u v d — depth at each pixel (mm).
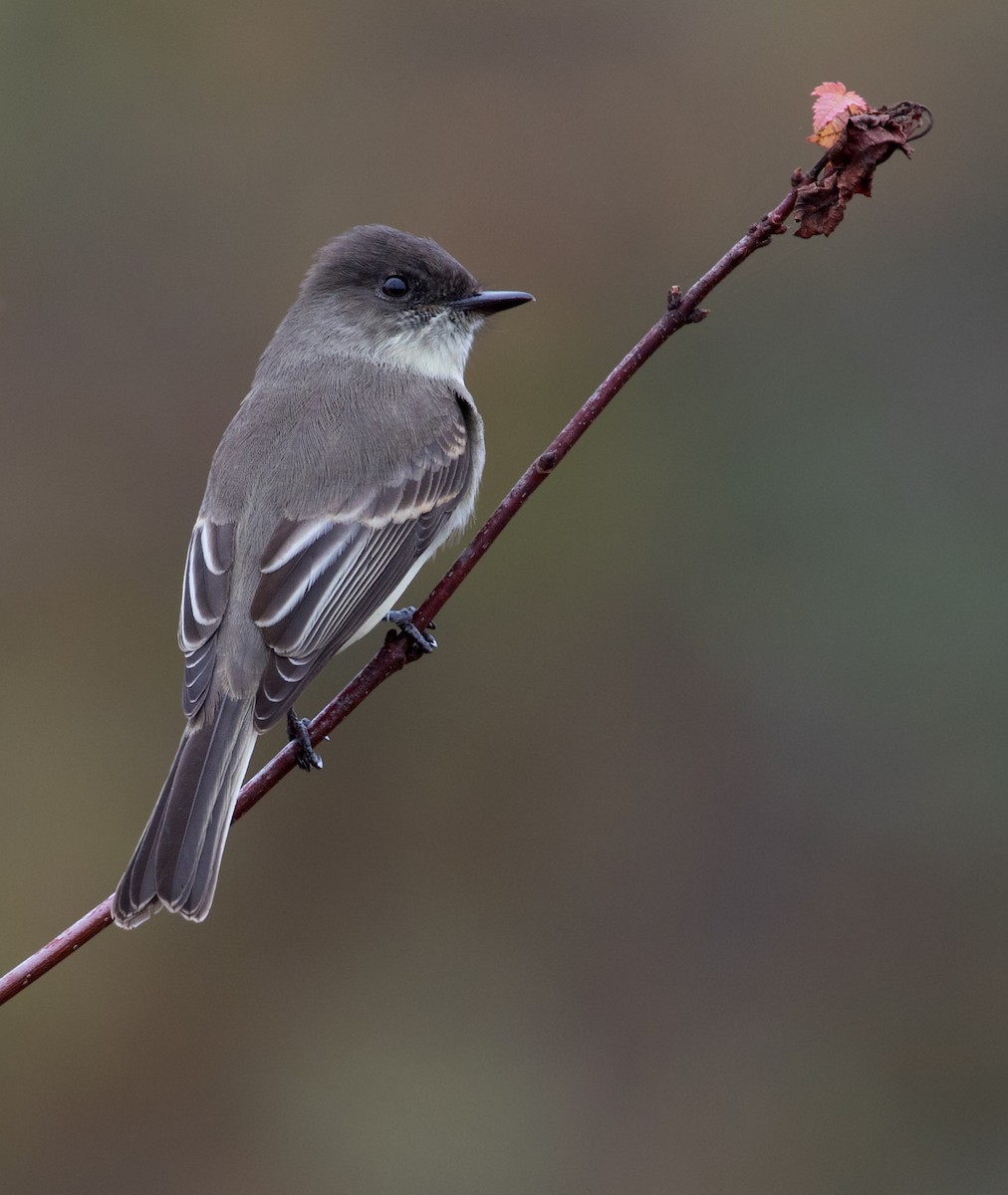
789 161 13883
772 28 14258
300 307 9195
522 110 14125
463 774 12984
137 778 12562
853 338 13672
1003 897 12578
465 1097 12102
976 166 14000
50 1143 11969
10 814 12406
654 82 14172
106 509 13195
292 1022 12344
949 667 12875
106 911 6746
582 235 13805
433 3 14375
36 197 13797
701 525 13352
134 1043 12195
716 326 13688
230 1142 12016
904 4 14258
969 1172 11742
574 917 12781
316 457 8219
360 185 13992
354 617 8031
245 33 14242
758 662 13109
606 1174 11891
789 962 12555
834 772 12930
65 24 13992
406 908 12719
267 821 12742
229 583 7828
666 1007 12500
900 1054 12250
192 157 13992
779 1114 12078
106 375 13516
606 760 13062
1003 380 13508
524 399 13469
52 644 12781
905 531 13133
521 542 13312
